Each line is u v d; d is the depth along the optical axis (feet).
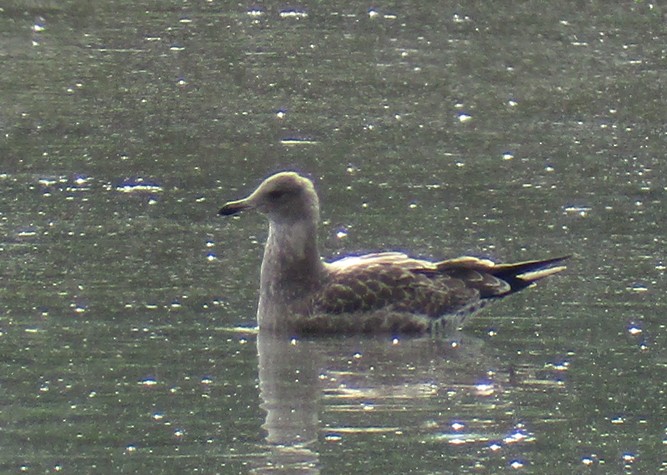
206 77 85.51
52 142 71.97
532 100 81.82
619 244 58.13
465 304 51.37
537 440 40.73
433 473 38.22
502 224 60.64
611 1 102.89
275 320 50.29
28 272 53.72
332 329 50.44
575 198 64.39
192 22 98.07
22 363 45.55
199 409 42.42
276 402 43.06
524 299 53.06
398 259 52.49
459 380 45.42
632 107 80.43
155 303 51.31
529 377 45.62
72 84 83.20
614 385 44.75
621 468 38.78
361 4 102.99
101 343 47.37
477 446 40.16
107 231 58.65
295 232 50.44
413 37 94.89
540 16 99.55
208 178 66.74
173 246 57.11
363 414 42.32
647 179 67.51
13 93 80.84
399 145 73.00
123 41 92.79
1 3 99.76
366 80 85.35
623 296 52.70
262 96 81.87
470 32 96.12
